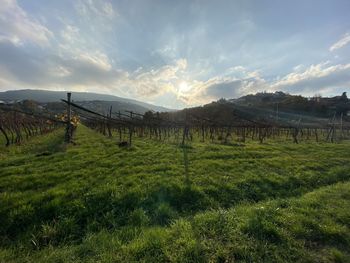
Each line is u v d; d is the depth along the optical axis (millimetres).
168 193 7000
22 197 6172
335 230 5000
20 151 13438
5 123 20828
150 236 4621
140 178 8211
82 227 5316
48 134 26594
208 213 5812
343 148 18844
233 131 36281
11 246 4500
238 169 10273
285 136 33844
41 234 4848
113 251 4148
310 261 4070
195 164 10617
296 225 5156
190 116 26812
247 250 4223
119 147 14977
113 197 6426
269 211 5863
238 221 5277
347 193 7543
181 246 4285
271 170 10547
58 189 6750
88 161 10430
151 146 16094
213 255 4059
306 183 9180
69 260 3908
